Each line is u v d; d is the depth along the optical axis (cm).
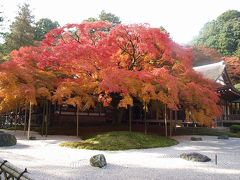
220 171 925
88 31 1858
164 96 1608
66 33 1912
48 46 1892
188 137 2067
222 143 1775
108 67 1639
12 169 472
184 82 1845
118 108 2134
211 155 1270
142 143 1512
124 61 1862
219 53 5144
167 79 1565
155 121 2772
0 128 2758
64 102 1838
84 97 1780
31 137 1753
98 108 2811
